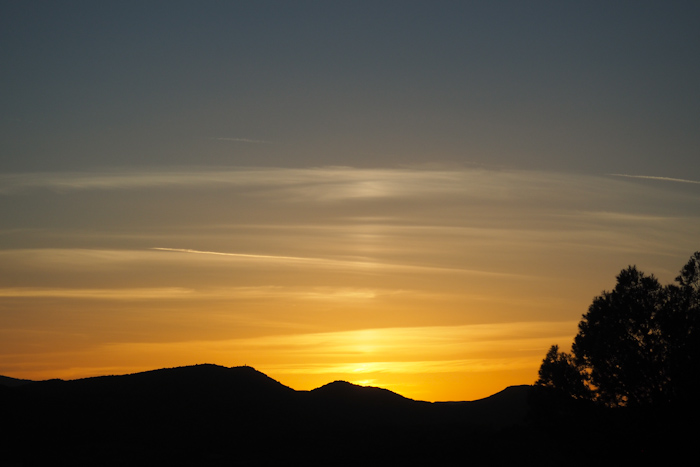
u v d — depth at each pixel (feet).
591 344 116.06
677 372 104.99
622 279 117.39
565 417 116.16
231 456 206.08
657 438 102.99
